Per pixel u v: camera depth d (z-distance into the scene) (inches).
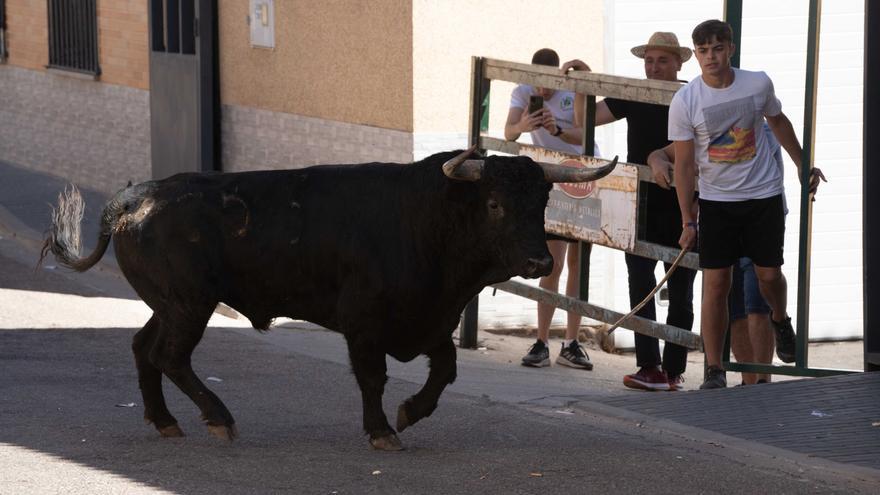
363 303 304.7
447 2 514.9
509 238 285.7
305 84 592.1
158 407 322.7
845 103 534.0
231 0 648.4
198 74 668.7
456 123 523.2
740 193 358.3
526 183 285.7
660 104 387.9
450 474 280.5
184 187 319.6
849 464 285.1
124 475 278.1
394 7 521.7
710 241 364.2
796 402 340.2
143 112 754.8
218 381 395.5
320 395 378.0
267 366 421.4
